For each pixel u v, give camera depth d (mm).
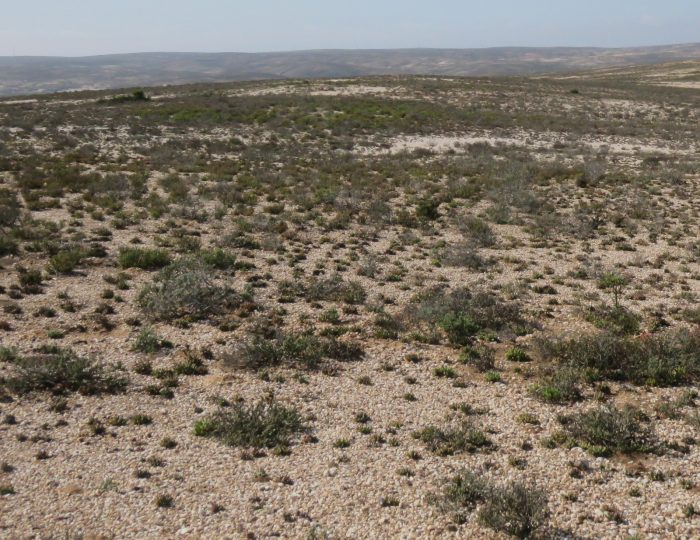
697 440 9648
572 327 13867
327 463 8961
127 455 8953
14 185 25062
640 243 20922
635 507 8094
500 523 7598
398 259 18609
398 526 7672
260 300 14844
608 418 9805
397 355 12516
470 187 28188
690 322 14188
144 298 14094
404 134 43906
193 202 23453
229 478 8531
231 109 50062
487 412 10516
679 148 43219
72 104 52844
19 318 13031
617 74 123125
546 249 20266
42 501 7844
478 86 67250
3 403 10102
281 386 11195
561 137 45562
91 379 10891
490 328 13758
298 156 35438
